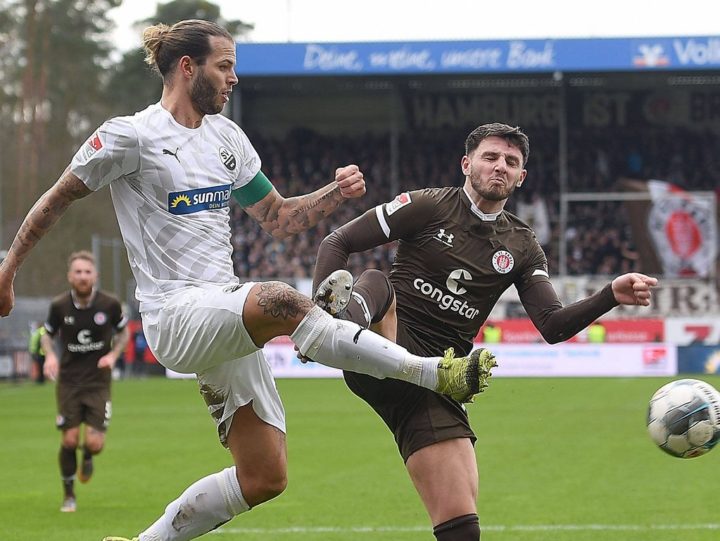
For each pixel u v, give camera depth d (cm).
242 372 1141
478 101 7181
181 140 1098
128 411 4325
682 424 1162
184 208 1096
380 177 7188
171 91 1107
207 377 1141
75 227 8631
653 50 6159
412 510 2000
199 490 1166
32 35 10112
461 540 1106
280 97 7288
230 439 1164
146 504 2139
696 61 6138
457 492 1123
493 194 1191
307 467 2608
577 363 5488
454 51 6266
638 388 4984
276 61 6366
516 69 6241
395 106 6862
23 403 4869
